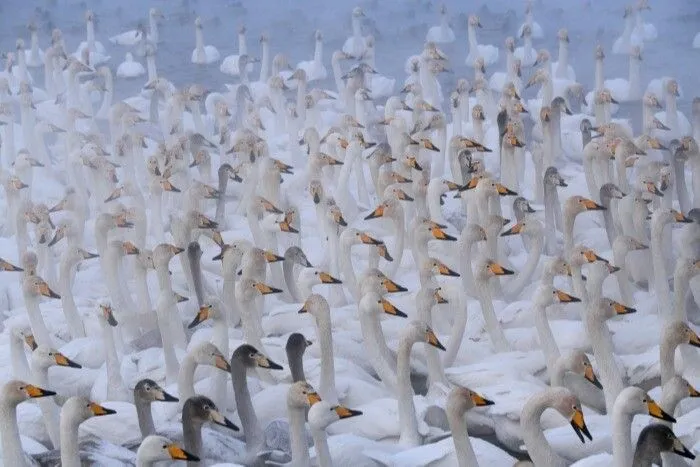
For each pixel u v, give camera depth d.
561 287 22.92
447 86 41.50
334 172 30.05
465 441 16.38
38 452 17.72
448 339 20.72
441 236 22.83
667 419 15.73
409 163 26.50
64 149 32.81
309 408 16.73
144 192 30.80
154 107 36.31
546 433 17.06
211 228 24.62
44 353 18.72
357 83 35.66
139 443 17.41
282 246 25.73
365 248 24.75
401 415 17.86
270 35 49.81
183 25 52.41
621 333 20.39
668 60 42.53
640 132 35.78
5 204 28.19
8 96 37.47
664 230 24.02
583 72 42.44
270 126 35.56
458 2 53.69
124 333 22.17
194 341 20.39
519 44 46.56
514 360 19.52
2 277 25.39
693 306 21.91
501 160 28.34
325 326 18.81
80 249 22.14
